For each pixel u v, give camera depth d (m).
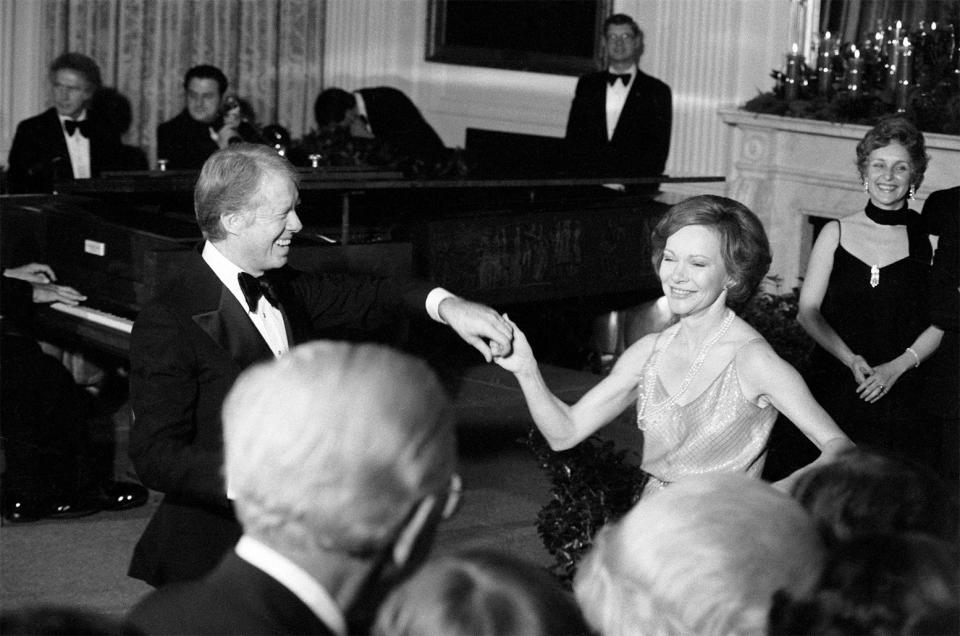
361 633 1.55
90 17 8.97
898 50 7.44
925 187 7.29
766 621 1.50
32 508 5.07
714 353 2.89
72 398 5.21
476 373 6.96
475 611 1.32
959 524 1.82
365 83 10.55
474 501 5.28
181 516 2.97
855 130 7.48
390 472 1.44
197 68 7.48
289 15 10.01
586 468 3.63
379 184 5.27
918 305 4.42
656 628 1.55
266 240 3.04
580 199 7.39
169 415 2.89
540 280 6.70
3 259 5.51
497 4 10.00
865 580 1.43
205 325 2.96
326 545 1.46
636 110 8.06
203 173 3.03
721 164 8.66
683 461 2.94
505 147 10.12
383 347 1.54
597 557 1.65
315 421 1.44
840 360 4.41
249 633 1.45
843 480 1.85
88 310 5.16
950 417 4.27
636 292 7.65
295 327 3.18
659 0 8.84
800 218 7.91
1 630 1.21
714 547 1.53
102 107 9.14
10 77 8.67
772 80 8.41
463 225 6.29
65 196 5.82
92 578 4.52
